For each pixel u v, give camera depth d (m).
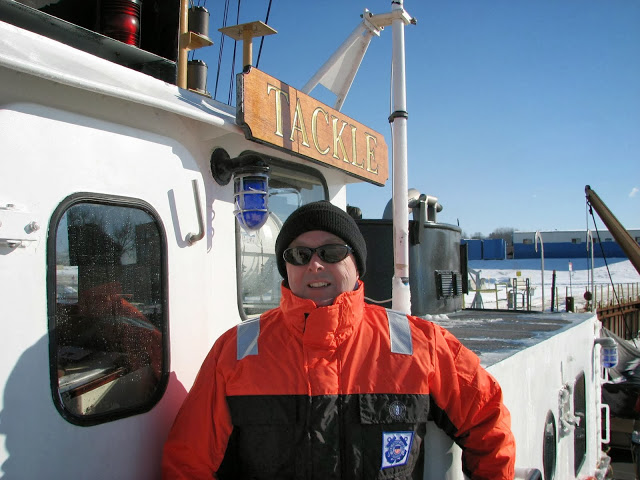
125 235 1.66
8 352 1.33
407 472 1.61
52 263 1.43
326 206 1.71
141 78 1.78
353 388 1.59
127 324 1.65
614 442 10.02
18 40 1.44
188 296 1.88
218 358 1.69
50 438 1.42
